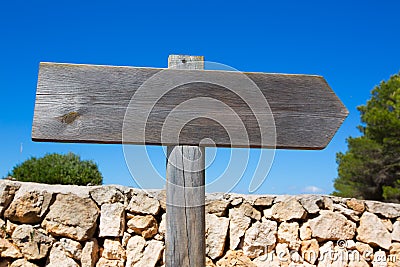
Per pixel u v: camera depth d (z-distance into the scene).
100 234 4.50
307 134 2.28
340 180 17.28
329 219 4.98
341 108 2.33
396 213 5.16
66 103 2.08
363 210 5.11
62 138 2.06
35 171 7.31
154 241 4.64
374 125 15.80
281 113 2.26
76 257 4.35
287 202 4.96
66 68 2.12
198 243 2.12
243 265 4.69
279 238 4.86
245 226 4.82
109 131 2.10
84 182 7.40
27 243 4.29
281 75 2.30
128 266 4.52
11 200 4.36
